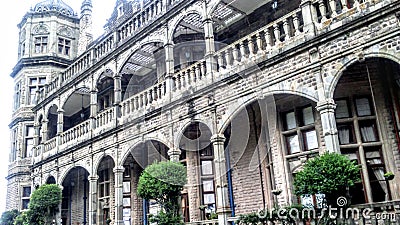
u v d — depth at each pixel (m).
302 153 9.17
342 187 6.26
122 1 18.88
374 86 8.64
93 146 14.13
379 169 8.35
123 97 13.18
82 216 17.66
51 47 22.12
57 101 17.52
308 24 8.02
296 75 8.07
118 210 12.33
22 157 21.00
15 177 20.84
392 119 8.35
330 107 7.44
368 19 7.09
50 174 16.88
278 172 9.54
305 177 6.50
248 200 10.48
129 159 13.75
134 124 11.21
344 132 8.77
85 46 22.06
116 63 13.66
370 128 8.64
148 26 12.16
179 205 9.13
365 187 8.22
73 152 15.41
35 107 19.36
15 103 22.59
